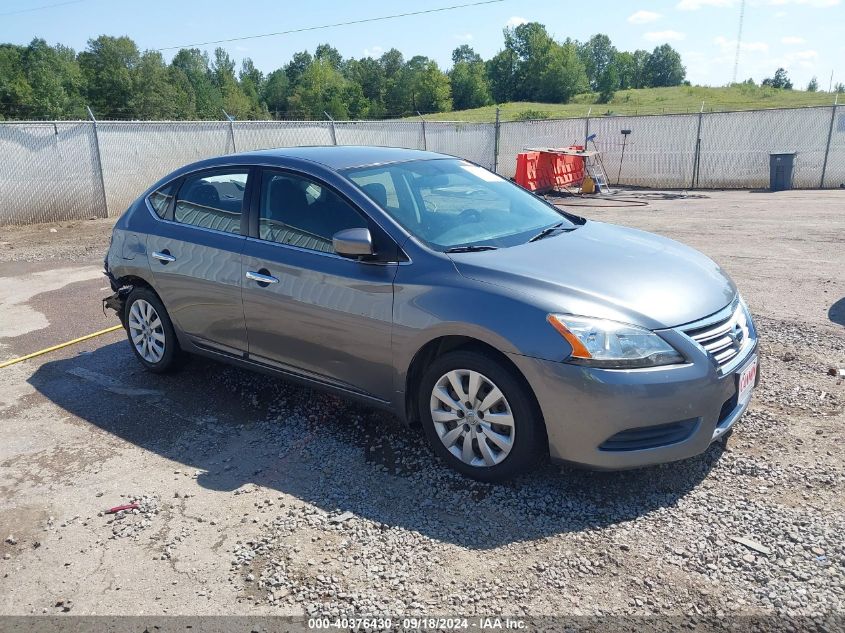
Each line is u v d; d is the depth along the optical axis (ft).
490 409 11.55
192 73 372.38
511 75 374.63
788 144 63.46
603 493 11.53
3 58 278.46
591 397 10.48
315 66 384.06
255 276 14.15
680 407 10.64
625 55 453.99
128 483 12.48
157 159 53.11
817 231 36.04
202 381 17.13
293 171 14.34
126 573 10.00
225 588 9.59
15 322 23.06
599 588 9.30
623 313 10.82
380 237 12.69
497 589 9.35
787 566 9.57
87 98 261.24
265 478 12.46
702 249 32.01
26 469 13.12
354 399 13.47
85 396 16.49
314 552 10.28
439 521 10.93
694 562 9.75
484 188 15.55
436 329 11.65
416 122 67.21
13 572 10.14
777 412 14.24
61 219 48.83
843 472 11.86
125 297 17.75
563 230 14.39
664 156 69.21
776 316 20.98
